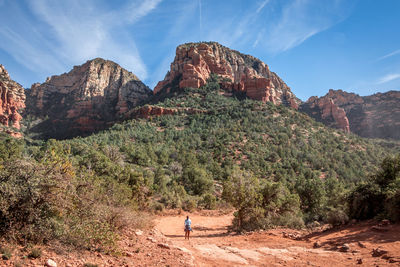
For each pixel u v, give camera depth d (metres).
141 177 25.77
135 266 5.47
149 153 79.19
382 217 11.28
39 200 5.77
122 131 114.06
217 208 31.91
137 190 21.78
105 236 6.61
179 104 146.50
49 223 5.75
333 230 12.21
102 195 10.30
